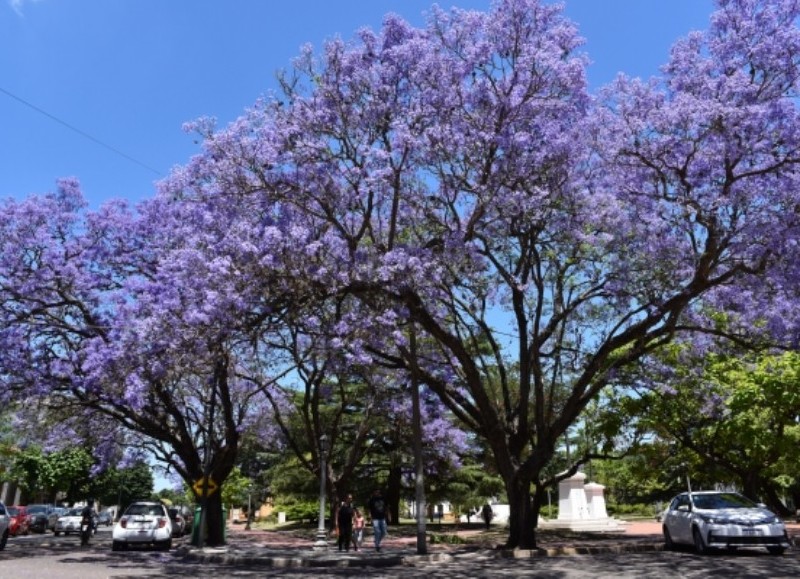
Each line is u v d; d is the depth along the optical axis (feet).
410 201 53.67
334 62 51.39
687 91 46.88
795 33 43.27
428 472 109.50
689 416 72.74
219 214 51.75
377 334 51.70
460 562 54.24
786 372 59.88
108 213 71.10
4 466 148.25
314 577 44.60
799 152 44.45
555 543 69.97
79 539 103.91
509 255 62.69
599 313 66.13
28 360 65.62
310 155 50.93
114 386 61.26
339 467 119.14
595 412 76.43
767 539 52.19
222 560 59.67
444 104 49.34
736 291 55.62
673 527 60.49
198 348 49.11
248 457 166.50
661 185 50.90
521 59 48.65
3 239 66.74
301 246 47.98
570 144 49.11
